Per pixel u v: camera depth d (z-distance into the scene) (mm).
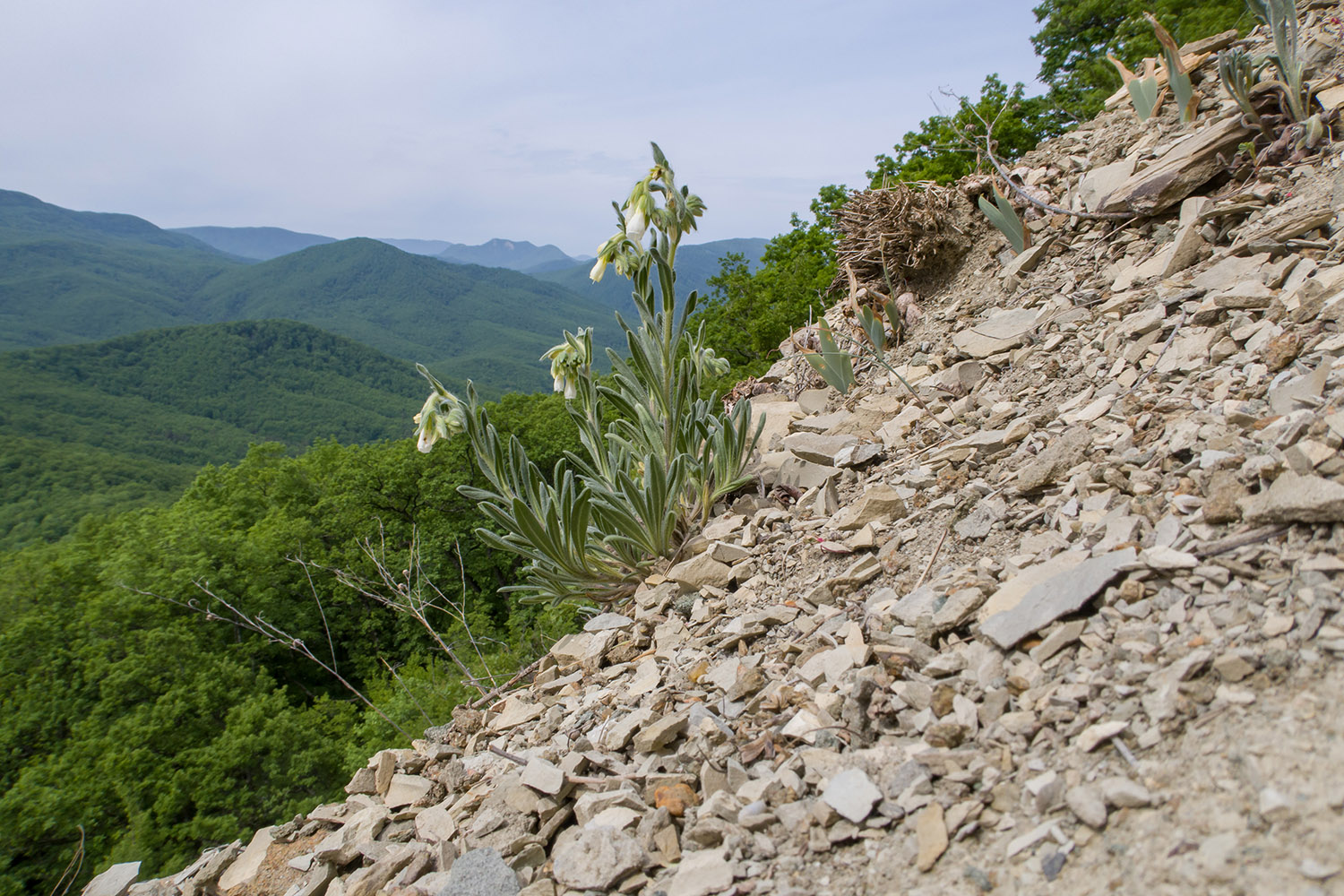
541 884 1936
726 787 2070
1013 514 2670
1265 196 3451
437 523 28484
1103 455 2619
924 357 4785
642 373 3775
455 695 7523
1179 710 1509
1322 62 4066
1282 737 1349
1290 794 1236
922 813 1637
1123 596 1898
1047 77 21406
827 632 2588
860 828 1691
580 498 3492
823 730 2066
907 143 18297
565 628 5824
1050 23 21328
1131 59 15859
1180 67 4473
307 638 29078
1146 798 1368
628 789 2191
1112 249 4266
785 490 4039
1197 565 1847
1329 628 1507
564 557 3738
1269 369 2477
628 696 2822
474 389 3637
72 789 19094
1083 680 1743
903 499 3248
